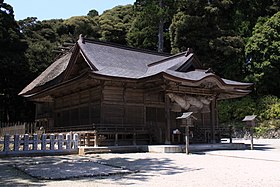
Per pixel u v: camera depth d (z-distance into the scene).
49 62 42.03
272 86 34.31
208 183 7.06
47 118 28.02
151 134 18.00
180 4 37.12
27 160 12.06
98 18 58.75
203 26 36.41
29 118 41.31
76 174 8.29
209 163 10.79
